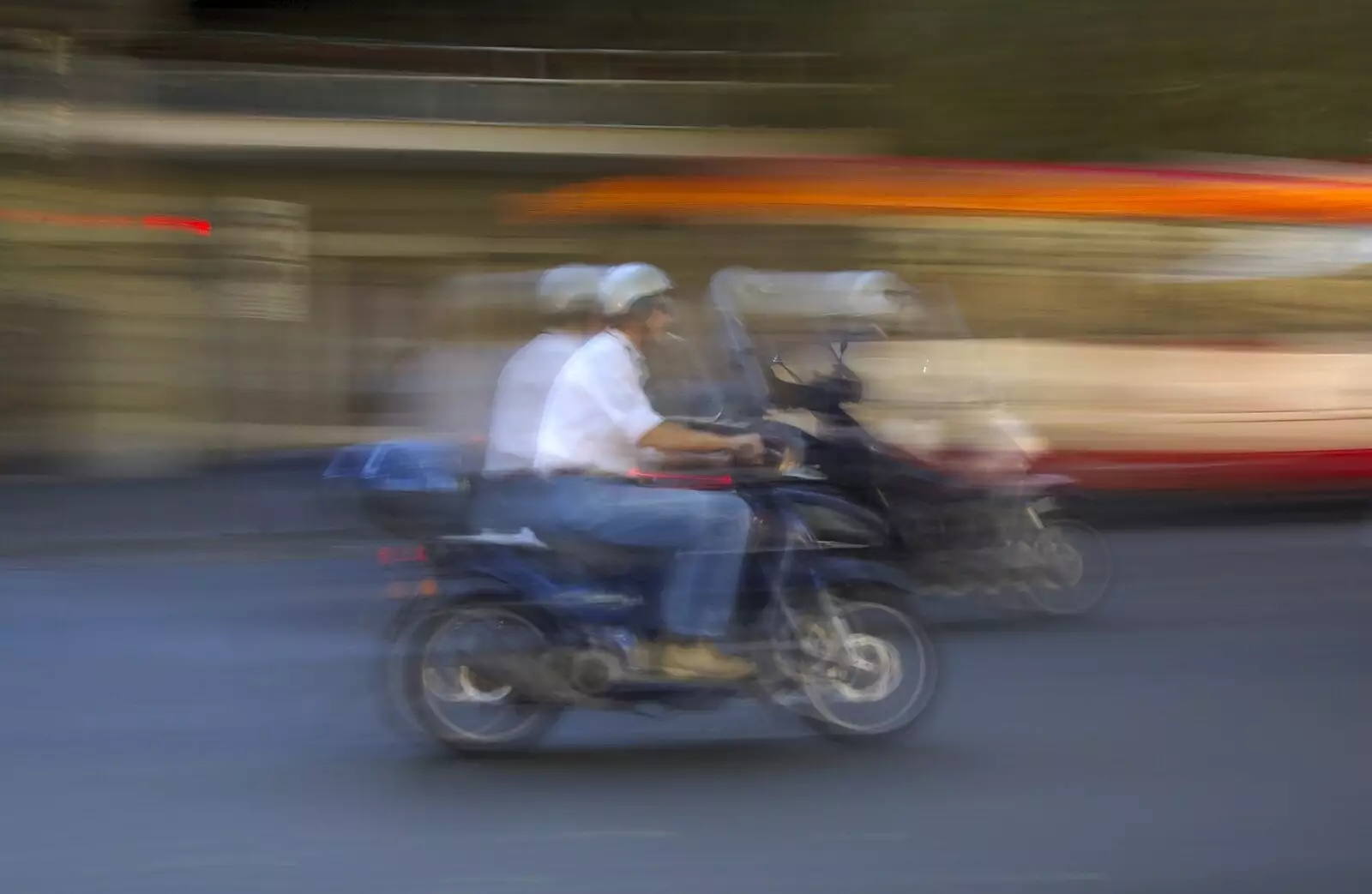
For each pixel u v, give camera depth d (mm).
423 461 5301
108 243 13125
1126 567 8164
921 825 4371
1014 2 14812
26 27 13312
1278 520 9648
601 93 15883
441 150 15203
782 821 4406
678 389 6641
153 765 4852
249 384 11477
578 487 4996
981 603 6898
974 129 14938
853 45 15961
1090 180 9773
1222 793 4637
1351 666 6113
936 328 7609
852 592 5137
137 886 3908
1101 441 9461
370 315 12141
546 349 5164
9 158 13203
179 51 14812
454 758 4961
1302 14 14320
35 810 4445
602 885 3936
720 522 4996
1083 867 4062
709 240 9961
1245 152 14484
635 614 4965
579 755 5023
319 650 6148
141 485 9906
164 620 6609
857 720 5102
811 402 6824
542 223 10523
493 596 4957
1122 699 5648
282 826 4340
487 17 17875
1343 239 9922
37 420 11242
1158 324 9703
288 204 14094
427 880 3959
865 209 9773
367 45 16328
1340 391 9797
